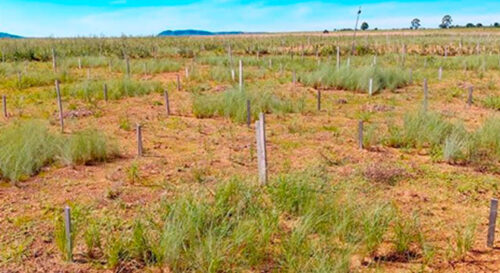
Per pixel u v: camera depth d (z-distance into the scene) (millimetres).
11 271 3562
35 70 18453
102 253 3836
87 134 6793
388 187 5434
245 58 24250
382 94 13188
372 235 3840
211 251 3518
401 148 7191
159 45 36781
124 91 13016
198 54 31375
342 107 11141
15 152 5824
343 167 6156
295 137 7973
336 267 3404
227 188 4562
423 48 33438
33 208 4773
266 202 4645
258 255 3680
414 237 4051
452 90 13711
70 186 5465
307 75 15281
